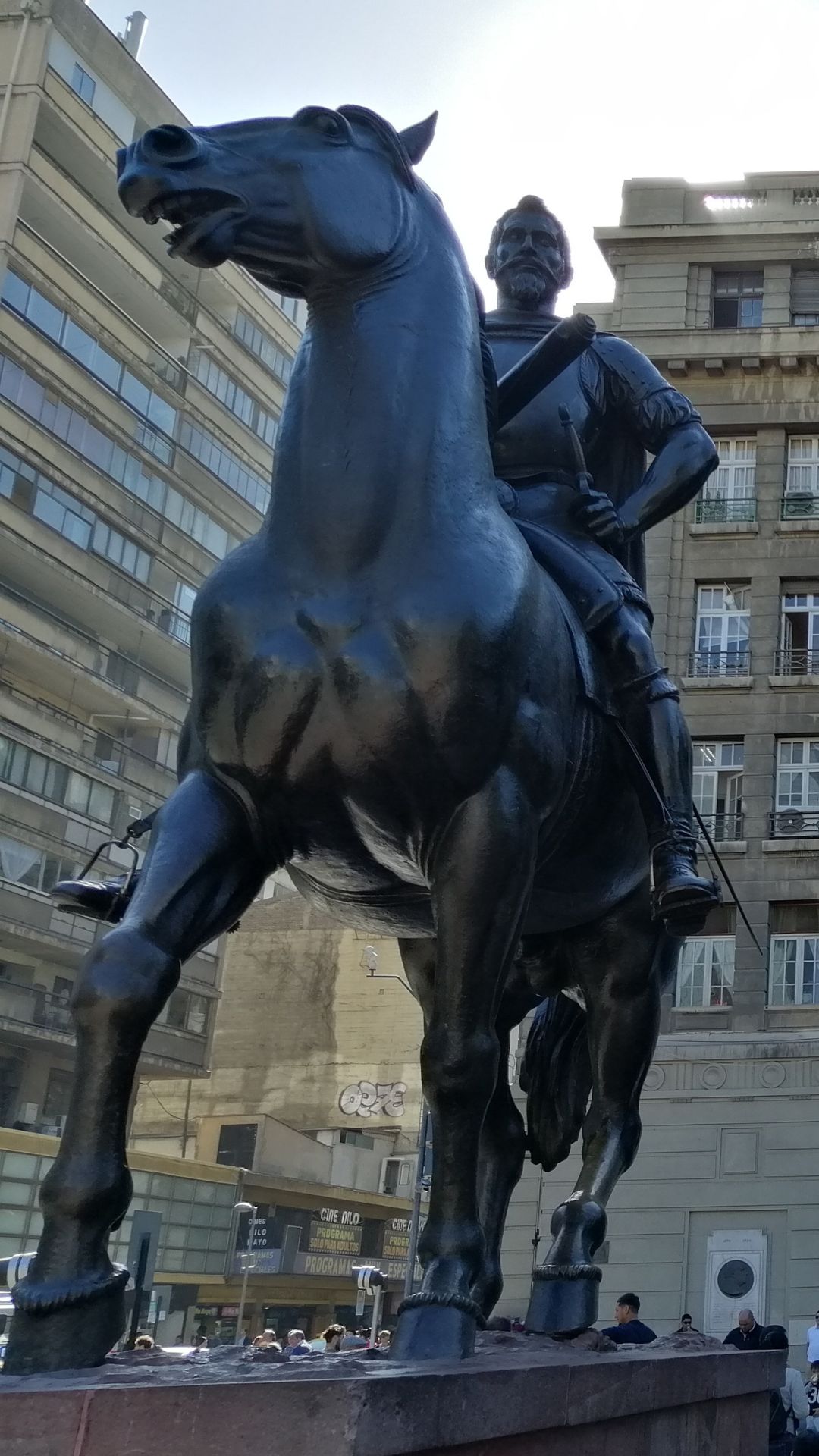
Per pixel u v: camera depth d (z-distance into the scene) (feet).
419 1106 127.65
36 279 86.43
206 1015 98.17
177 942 8.14
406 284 9.45
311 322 9.49
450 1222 8.42
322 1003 133.18
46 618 88.84
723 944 76.64
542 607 9.42
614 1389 8.34
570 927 11.50
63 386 88.58
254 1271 104.83
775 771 79.56
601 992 11.58
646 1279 71.72
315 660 8.59
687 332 85.15
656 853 10.25
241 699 8.66
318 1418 5.82
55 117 89.25
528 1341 9.43
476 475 9.30
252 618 8.75
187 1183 99.09
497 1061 8.73
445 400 9.27
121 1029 7.55
